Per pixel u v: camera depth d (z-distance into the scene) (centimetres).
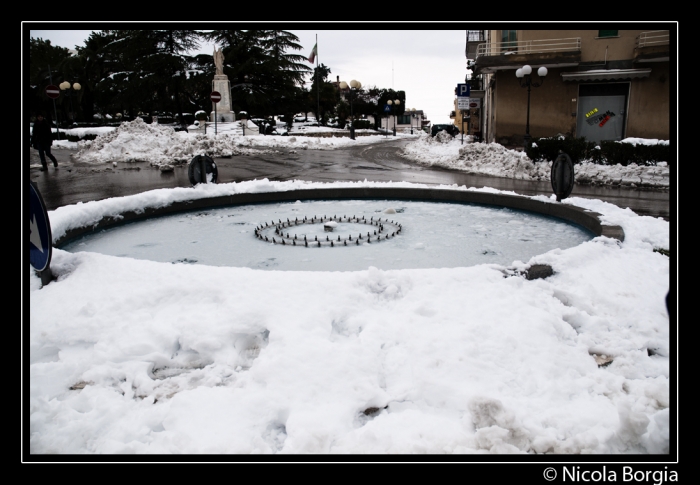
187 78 4750
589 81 2386
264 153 2531
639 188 1429
